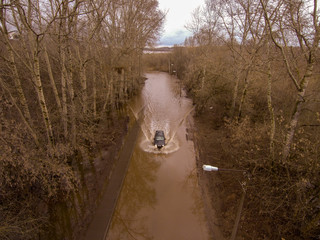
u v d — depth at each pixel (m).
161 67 69.00
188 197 12.13
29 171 9.52
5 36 8.77
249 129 13.63
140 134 19.86
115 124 21.16
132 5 21.12
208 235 9.82
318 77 12.95
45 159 9.96
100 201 11.43
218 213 10.81
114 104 25.03
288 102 14.92
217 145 16.91
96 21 13.52
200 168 14.62
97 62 17.98
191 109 27.23
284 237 8.66
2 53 12.23
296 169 9.35
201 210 11.20
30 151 9.30
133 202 11.70
